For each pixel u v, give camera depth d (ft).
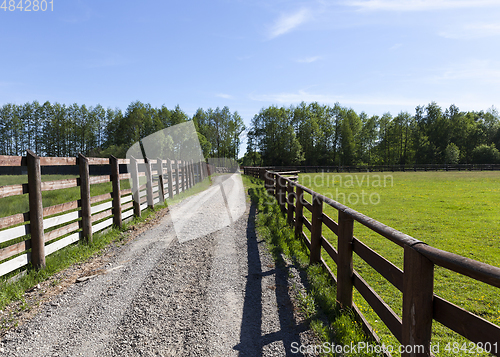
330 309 9.63
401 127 238.68
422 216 28.63
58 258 13.96
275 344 7.85
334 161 235.81
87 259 14.60
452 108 240.12
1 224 11.20
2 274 11.14
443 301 4.66
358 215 8.38
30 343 7.78
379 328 9.36
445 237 20.95
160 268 12.96
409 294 5.18
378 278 13.67
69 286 11.46
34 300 10.33
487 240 20.04
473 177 92.17
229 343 7.84
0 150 228.43
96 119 241.14
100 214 18.12
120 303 9.95
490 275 3.51
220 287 11.23
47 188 13.48
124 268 13.10
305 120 241.35
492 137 230.07
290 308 9.87
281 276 12.44
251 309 9.71
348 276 9.36
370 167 159.63
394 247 18.29
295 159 215.51
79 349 7.48
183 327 8.54
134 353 7.32
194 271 12.67
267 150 225.76
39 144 236.02
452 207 33.81
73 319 8.98
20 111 233.14
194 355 7.30
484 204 35.73
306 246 16.40
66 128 236.02
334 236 21.06
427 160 223.92
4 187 11.26
